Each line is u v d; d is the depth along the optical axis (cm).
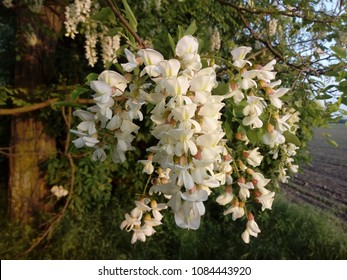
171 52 115
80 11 259
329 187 768
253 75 107
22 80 419
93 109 106
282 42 291
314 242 438
